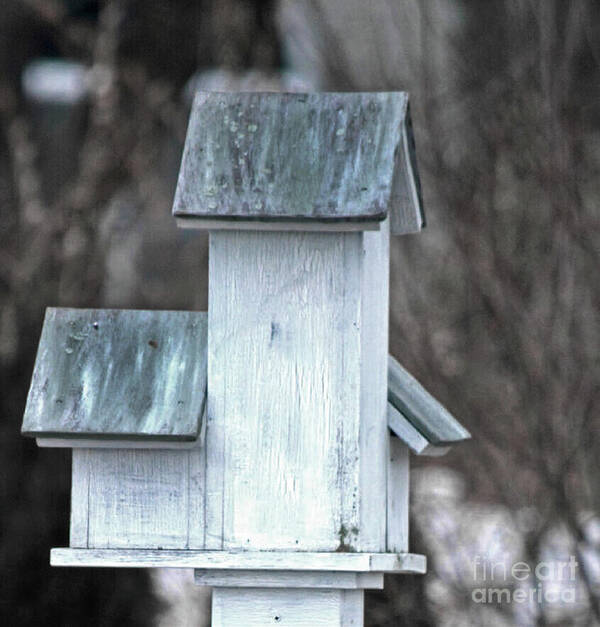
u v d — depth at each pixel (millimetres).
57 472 17312
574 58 18734
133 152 20609
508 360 16641
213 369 9930
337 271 9875
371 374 10156
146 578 17375
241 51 24141
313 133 9867
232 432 9930
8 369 17484
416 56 20172
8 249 18469
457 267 17734
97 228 19250
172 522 9961
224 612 10094
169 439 9562
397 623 15797
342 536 9836
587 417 16219
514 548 16047
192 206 9609
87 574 17125
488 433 16531
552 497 15828
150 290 22188
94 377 9883
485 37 19547
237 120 9953
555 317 16531
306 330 9898
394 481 10680
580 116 17812
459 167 18031
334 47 20109
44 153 23938
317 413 9867
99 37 22125
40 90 26938
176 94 24750
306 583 9922
